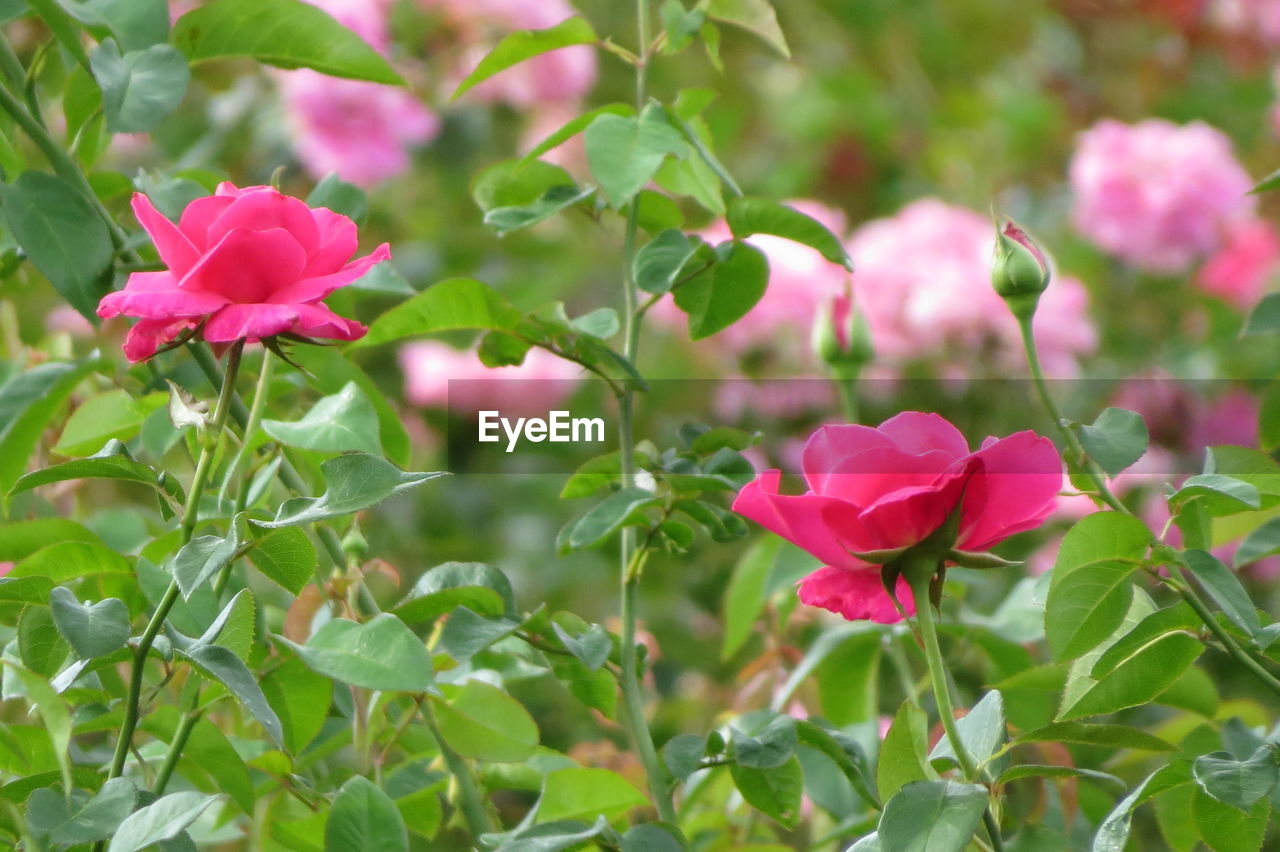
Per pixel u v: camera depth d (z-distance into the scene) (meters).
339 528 1.20
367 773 1.17
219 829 1.20
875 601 1.09
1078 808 1.22
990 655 1.26
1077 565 1.09
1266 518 1.22
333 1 1.57
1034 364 1.11
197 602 1.11
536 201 1.19
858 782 1.15
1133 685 1.11
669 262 1.16
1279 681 1.09
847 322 1.28
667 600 1.50
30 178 1.16
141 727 1.13
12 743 1.12
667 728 1.42
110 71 1.15
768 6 1.17
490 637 1.13
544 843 1.10
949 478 1.06
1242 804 1.08
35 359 1.29
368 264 1.09
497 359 1.17
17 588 1.10
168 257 1.09
